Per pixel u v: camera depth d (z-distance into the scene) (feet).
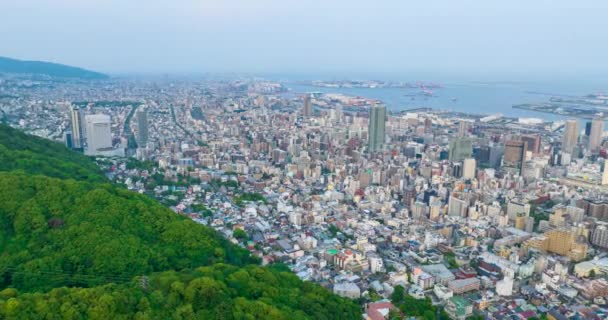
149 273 618.85
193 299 505.25
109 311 453.99
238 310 506.48
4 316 426.92
